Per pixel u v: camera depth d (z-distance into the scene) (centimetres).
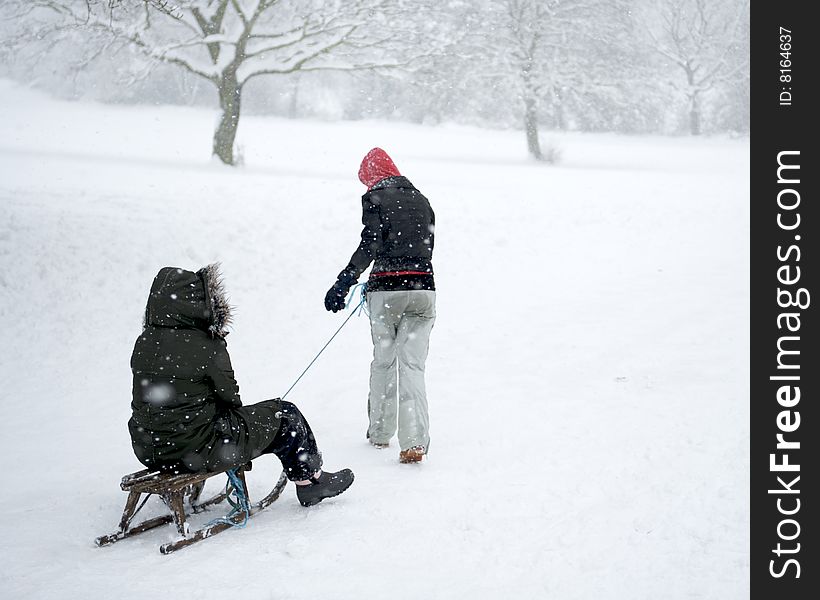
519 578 340
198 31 2528
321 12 2612
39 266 1029
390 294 514
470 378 693
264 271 1085
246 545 379
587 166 3138
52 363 760
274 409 414
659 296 966
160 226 1283
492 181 2261
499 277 1096
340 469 493
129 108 4706
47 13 2609
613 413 578
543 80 3484
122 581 340
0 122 3494
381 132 4434
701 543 368
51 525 411
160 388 382
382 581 339
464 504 425
